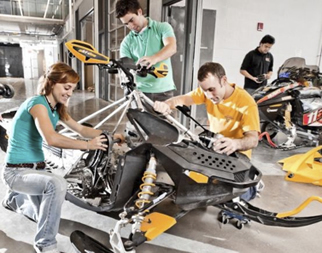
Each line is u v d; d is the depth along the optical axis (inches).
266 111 130.8
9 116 104.5
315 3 209.9
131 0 82.7
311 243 68.3
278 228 74.5
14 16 617.0
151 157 54.9
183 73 161.6
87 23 466.3
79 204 71.7
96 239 67.5
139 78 93.6
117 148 75.2
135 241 54.2
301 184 103.8
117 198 60.4
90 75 497.0
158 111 67.2
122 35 278.7
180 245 66.1
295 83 133.3
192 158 53.5
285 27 208.8
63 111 68.3
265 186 101.3
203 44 196.7
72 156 84.9
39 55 928.9
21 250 62.3
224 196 53.9
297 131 136.6
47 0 623.2
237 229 73.5
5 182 62.5
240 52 204.5
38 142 64.3
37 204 67.0
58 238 67.3
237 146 59.4
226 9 195.2
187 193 54.1
